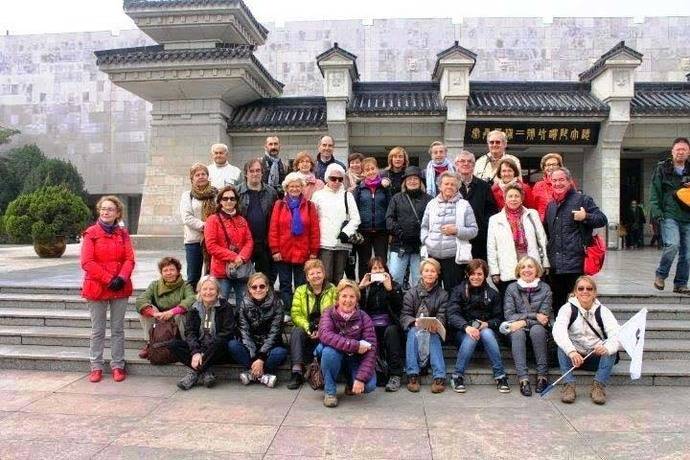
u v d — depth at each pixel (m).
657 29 26.53
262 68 16.47
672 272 10.46
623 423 4.67
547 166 6.67
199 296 5.88
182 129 16.34
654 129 16.81
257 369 5.69
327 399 5.10
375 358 5.42
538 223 6.24
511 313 5.87
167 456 3.99
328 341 5.21
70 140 32.59
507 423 4.68
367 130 17.08
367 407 5.09
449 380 5.86
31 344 6.81
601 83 16.53
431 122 16.83
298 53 28.48
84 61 32.56
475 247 6.81
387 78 27.86
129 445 4.18
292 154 17.09
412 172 6.56
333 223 6.65
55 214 14.37
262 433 4.43
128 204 33.16
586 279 5.56
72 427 4.54
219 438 4.32
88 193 32.25
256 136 16.98
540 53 27.08
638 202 20.83
